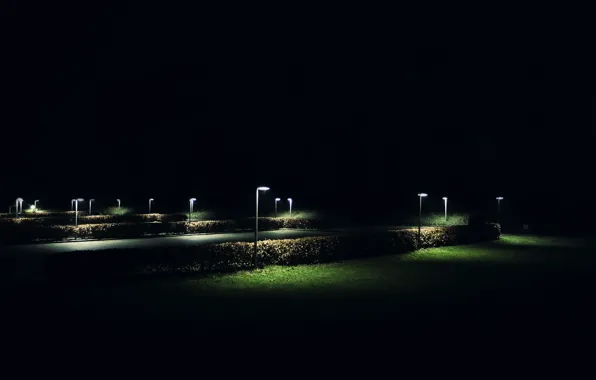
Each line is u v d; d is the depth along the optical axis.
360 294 14.14
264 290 14.66
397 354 8.67
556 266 20.78
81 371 7.79
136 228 35.03
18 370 7.82
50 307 12.15
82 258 15.82
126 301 12.96
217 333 9.96
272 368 7.96
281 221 43.88
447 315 11.59
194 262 17.95
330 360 8.35
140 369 7.89
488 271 19.16
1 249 26.66
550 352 8.82
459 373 7.79
